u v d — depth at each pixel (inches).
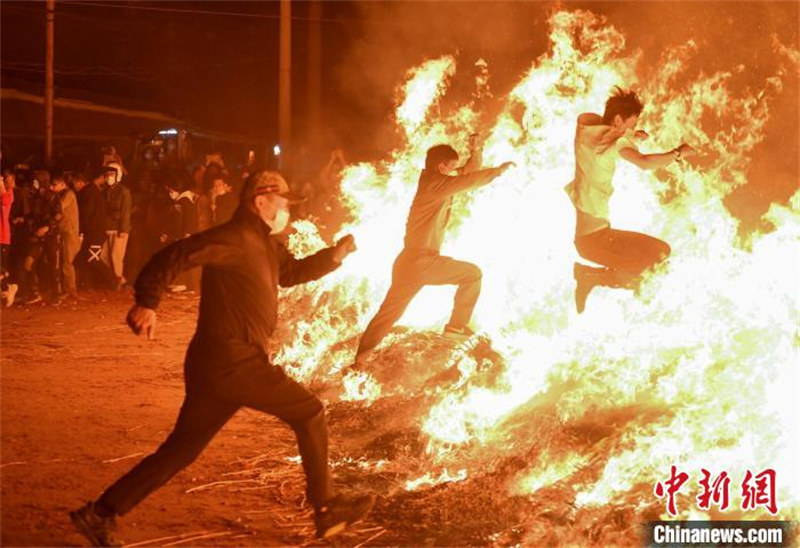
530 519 247.3
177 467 225.1
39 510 252.8
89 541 227.1
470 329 390.6
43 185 653.3
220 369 221.6
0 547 228.4
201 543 233.9
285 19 898.7
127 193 698.8
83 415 348.5
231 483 276.8
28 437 319.9
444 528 244.7
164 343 495.8
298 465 292.8
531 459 282.2
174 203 721.6
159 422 339.3
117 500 222.2
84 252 697.6
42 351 472.7
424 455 298.8
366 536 239.8
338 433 328.8
